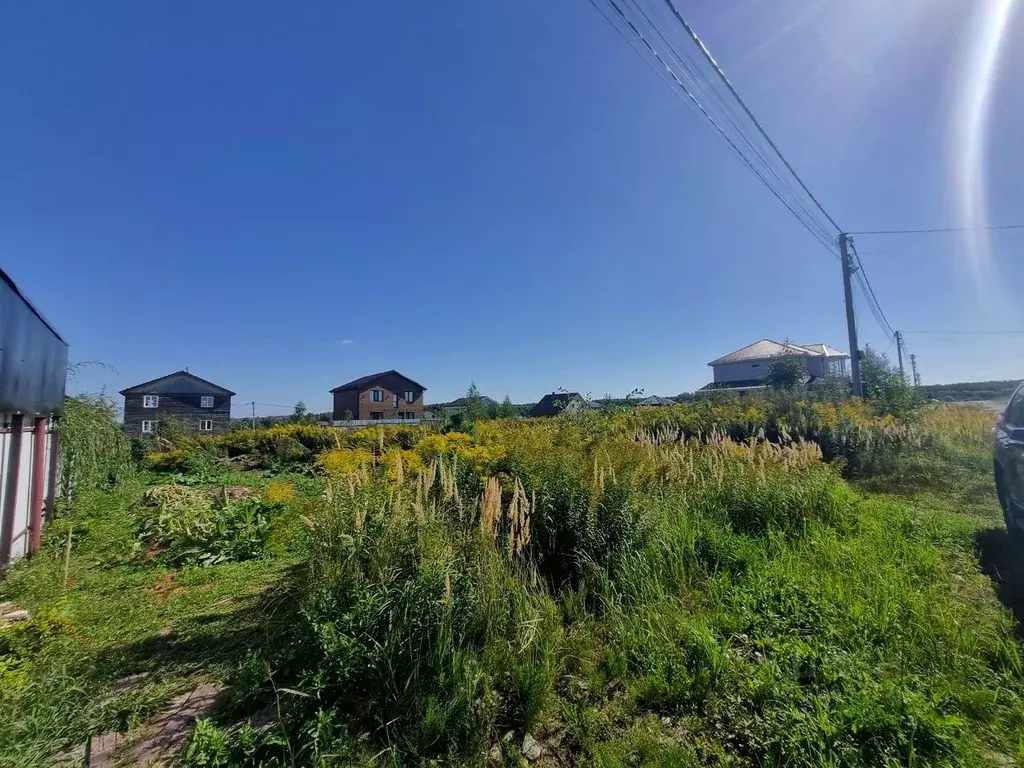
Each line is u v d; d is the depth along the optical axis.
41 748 2.36
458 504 4.04
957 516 6.04
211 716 2.66
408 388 54.81
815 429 10.80
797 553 4.46
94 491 10.09
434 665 2.63
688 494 5.57
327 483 4.21
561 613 3.54
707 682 2.66
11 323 4.58
